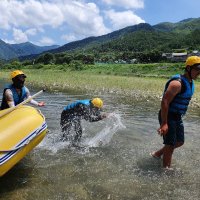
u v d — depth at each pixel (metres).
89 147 3.93
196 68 3.06
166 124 3.08
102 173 3.14
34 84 13.28
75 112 4.06
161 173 3.16
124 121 5.37
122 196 2.67
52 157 3.56
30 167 3.25
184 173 3.17
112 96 9.28
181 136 3.24
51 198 2.61
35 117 3.24
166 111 3.05
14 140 2.88
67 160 3.47
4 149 2.75
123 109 6.79
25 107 3.34
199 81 16.81
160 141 4.22
